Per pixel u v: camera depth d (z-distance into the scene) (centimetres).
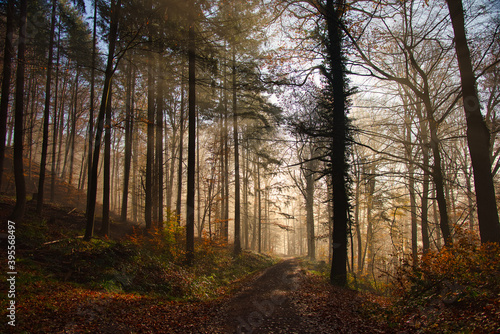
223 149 2045
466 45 820
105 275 852
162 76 1462
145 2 1122
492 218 752
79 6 1219
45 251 903
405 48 1016
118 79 1916
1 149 1073
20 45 1109
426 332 496
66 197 2495
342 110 1290
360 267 2181
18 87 1092
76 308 603
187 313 730
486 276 586
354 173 1396
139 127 2241
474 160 799
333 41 1203
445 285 637
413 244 1730
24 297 586
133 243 1223
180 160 2116
